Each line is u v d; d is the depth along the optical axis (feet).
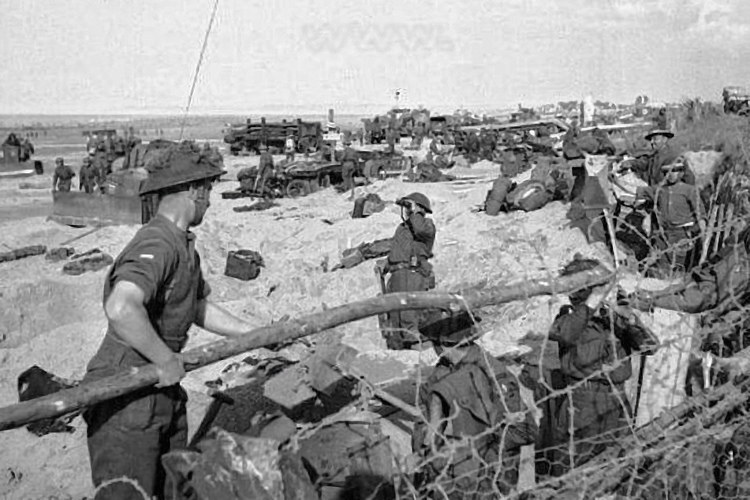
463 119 145.69
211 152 13.16
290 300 40.65
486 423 13.50
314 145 136.46
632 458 12.28
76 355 26.96
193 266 13.01
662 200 30.53
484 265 39.96
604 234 39.86
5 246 56.54
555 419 16.08
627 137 74.23
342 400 19.15
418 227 28.55
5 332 34.27
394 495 14.06
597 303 15.78
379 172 95.96
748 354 16.16
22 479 17.34
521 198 53.11
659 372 15.87
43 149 155.84
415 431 14.64
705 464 13.51
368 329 29.07
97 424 12.23
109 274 12.07
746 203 24.04
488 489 13.44
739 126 33.42
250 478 10.78
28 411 10.55
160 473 12.75
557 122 122.62
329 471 14.08
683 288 16.55
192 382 21.25
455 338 13.93
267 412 18.54
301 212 70.74
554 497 11.88
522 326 26.17
